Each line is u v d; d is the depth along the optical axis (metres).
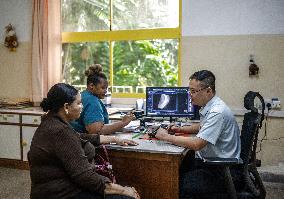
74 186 1.80
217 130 2.13
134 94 4.42
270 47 3.75
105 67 4.64
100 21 4.67
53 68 4.52
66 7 4.77
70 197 1.78
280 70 3.73
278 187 3.50
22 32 4.77
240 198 2.06
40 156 1.75
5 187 3.62
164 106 3.29
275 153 3.81
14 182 3.78
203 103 2.29
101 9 4.62
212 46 3.95
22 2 4.73
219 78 3.95
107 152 2.35
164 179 2.22
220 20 3.89
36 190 1.79
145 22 4.57
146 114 3.31
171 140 2.25
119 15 4.59
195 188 2.12
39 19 4.49
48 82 4.51
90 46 4.75
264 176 3.66
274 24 3.72
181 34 4.07
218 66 3.94
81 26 4.76
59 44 4.54
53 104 1.80
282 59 3.72
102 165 2.18
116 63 4.61
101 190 1.78
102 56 4.71
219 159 1.94
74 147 1.75
